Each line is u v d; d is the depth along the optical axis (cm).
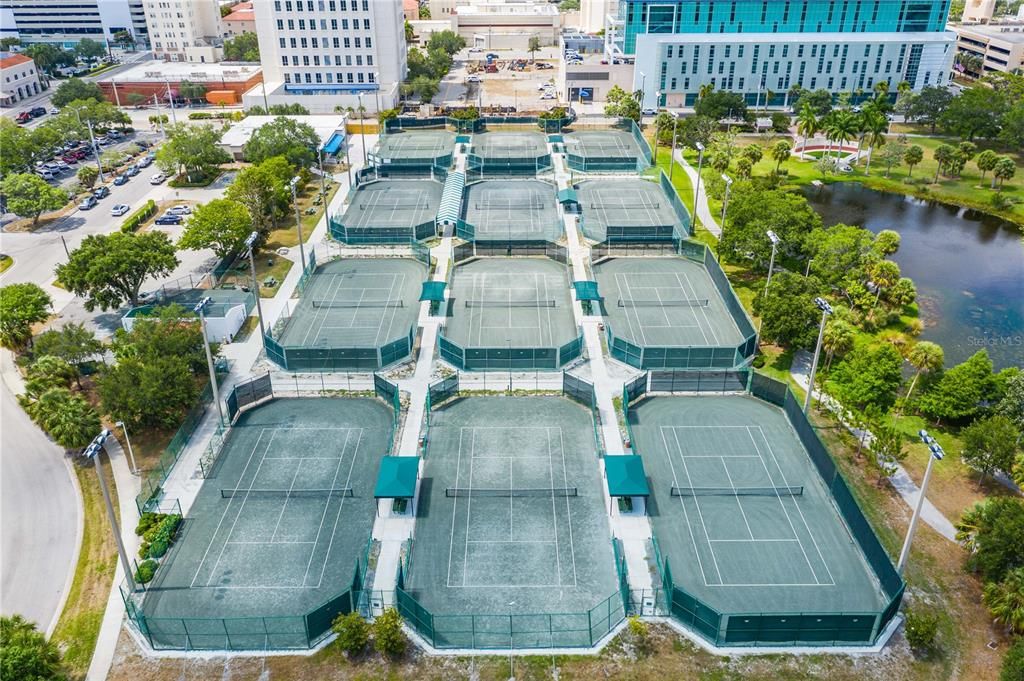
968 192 14412
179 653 5175
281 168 13225
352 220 12725
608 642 5228
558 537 6131
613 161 15312
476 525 6247
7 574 5828
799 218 10431
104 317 9612
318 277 10612
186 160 14200
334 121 17512
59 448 7188
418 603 5303
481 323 9362
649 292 10138
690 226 11925
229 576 5775
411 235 11625
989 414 7262
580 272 10694
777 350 8775
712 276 10512
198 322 8788
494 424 7500
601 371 8325
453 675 5019
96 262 8850
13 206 12138
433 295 9456
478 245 11219
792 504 6456
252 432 7394
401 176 15012
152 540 6003
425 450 7094
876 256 9656
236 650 5197
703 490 6612
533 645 5219
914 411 7656
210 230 10350
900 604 5459
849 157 16350
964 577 5741
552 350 8244
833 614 5088
